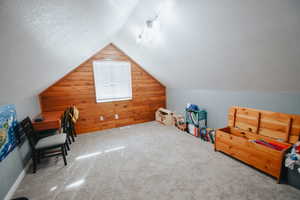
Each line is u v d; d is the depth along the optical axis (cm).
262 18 118
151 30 205
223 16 134
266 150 170
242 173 183
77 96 335
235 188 159
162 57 275
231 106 258
